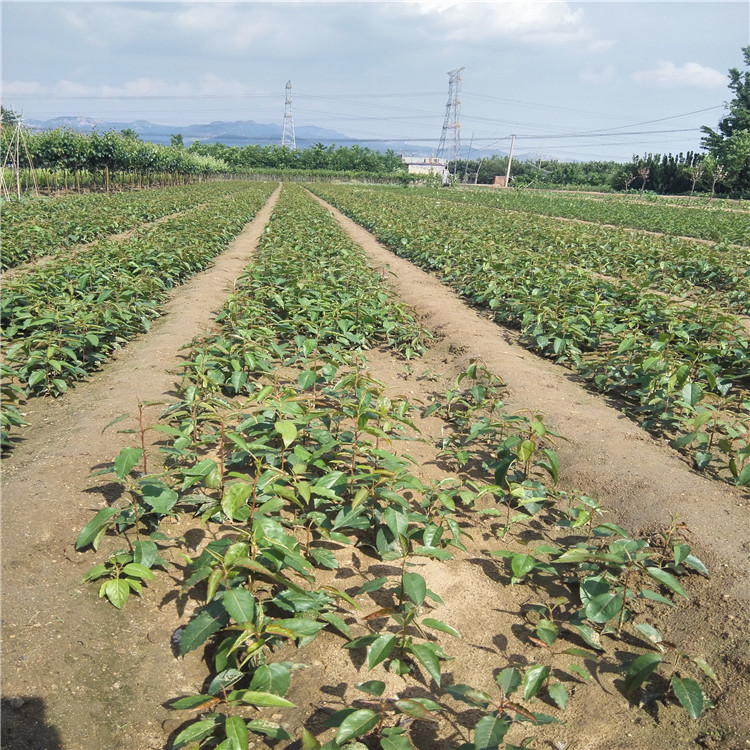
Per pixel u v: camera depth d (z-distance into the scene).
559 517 4.72
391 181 83.44
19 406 6.30
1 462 4.95
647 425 6.13
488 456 5.65
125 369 7.20
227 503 3.31
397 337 8.86
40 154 33.38
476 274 11.91
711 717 2.94
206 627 3.16
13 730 2.65
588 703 3.06
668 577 3.42
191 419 5.48
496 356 7.94
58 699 2.85
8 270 12.33
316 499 4.20
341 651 3.33
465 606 3.74
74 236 15.09
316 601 3.34
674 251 14.40
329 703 2.99
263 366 6.41
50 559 3.71
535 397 6.67
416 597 3.27
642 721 2.96
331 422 5.54
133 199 27.64
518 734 2.88
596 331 8.41
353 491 4.54
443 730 2.88
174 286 11.91
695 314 8.56
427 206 31.20
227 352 6.63
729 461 5.32
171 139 84.50
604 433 5.80
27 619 3.22
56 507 4.19
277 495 4.41
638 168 69.56
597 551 4.01
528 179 88.38
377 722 2.62
